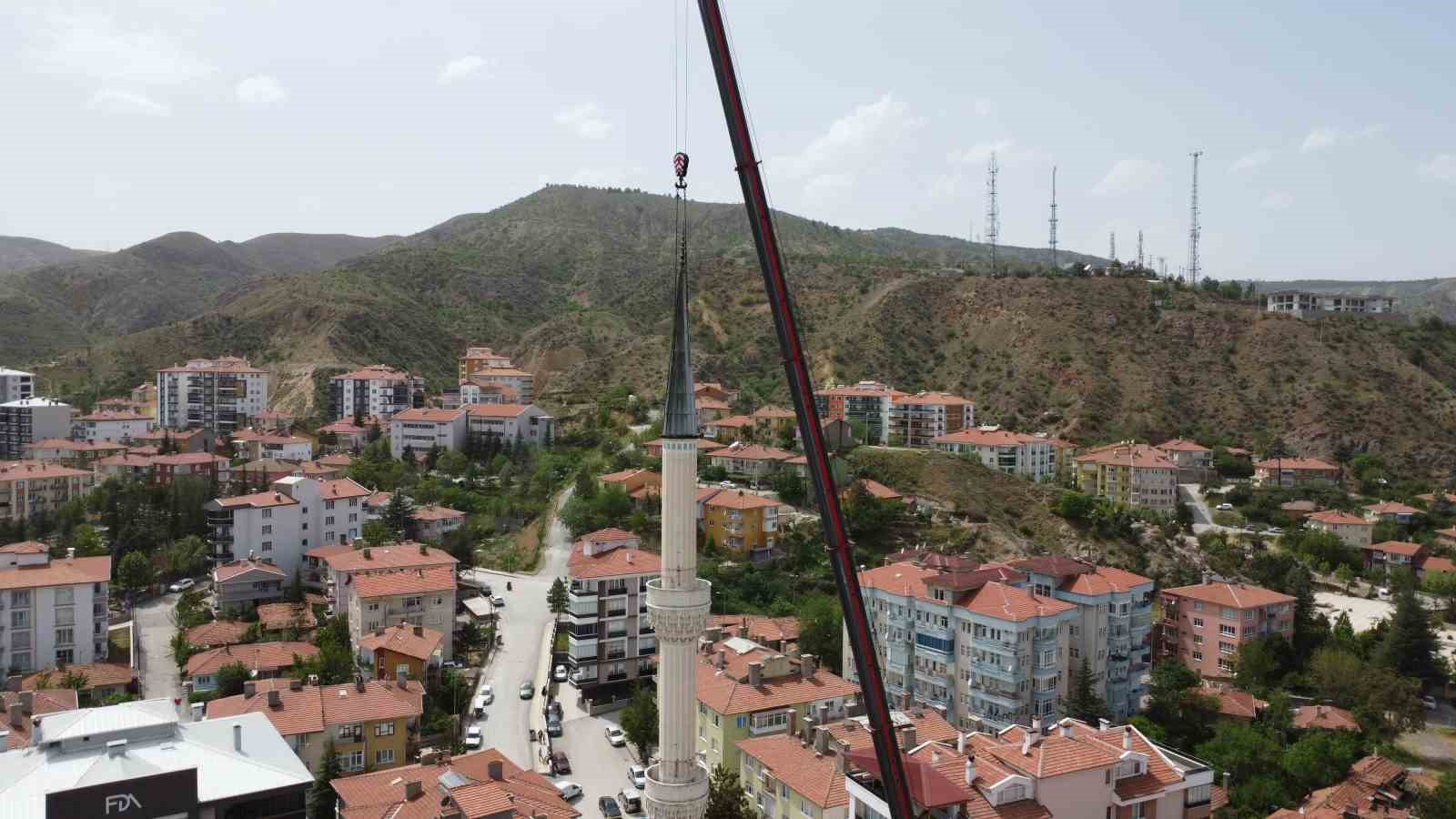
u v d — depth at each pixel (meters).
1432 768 115.75
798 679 98.25
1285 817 87.38
